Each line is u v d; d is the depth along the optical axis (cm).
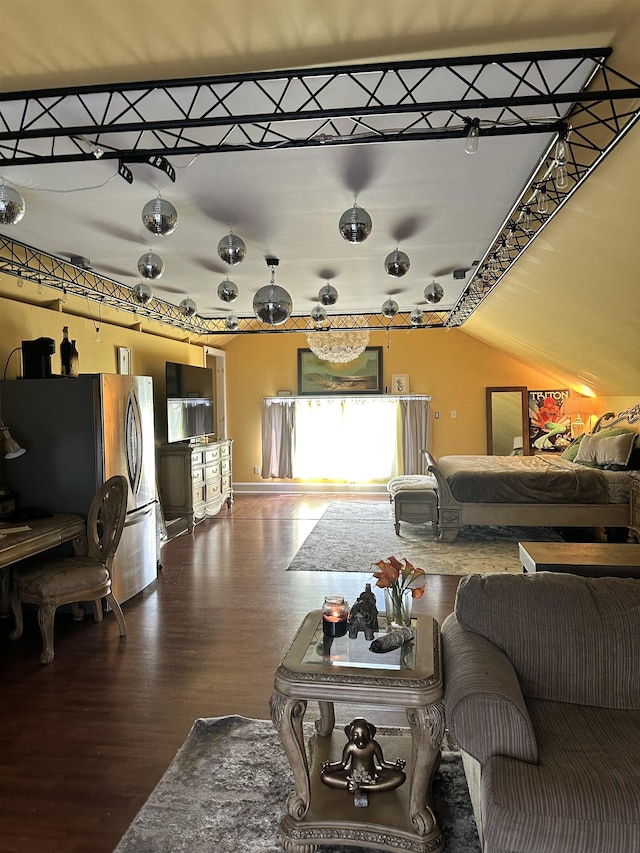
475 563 530
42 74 211
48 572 351
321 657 200
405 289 629
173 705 284
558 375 838
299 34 192
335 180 311
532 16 183
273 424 962
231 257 366
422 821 184
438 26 189
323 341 941
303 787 192
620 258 334
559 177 262
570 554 284
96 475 411
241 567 525
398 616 220
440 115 250
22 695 296
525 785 155
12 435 418
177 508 677
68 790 221
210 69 212
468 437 928
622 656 199
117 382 433
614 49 200
